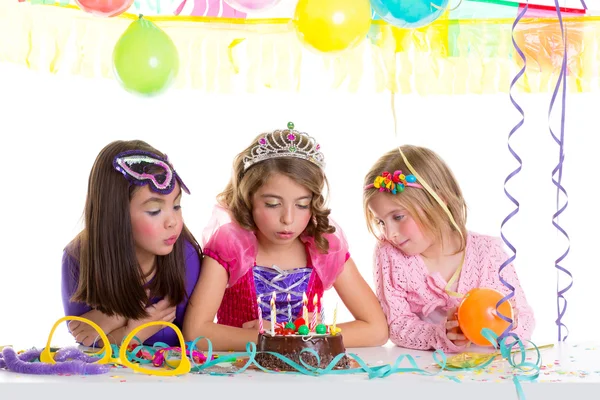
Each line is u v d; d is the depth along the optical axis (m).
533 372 1.31
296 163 1.60
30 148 3.02
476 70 1.93
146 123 2.98
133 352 1.43
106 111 3.00
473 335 1.49
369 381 1.22
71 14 1.85
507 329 1.43
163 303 1.72
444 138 2.89
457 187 1.82
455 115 2.89
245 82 1.95
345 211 3.01
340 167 3.00
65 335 2.88
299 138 1.64
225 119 2.96
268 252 1.80
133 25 1.72
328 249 1.76
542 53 1.90
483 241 1.81
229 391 1.19
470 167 2.95
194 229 2.91
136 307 1.66
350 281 1.78
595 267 3.02
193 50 1.93
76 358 1.39
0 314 3.01
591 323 2.90
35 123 3.00
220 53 1.94
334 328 1.37
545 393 1.21
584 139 2.96
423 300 1.76
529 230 3.02
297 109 2.96
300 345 1.32
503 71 1.92
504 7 1.90
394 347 1.68
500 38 1.91
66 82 2.99
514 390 1.19
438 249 1.80
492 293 1.51
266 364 1.33
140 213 1.60
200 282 1.73
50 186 3.07
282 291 1.78
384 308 1.76
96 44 1.88
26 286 3.10
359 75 1.97
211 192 2.95
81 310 1.77
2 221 3.06
